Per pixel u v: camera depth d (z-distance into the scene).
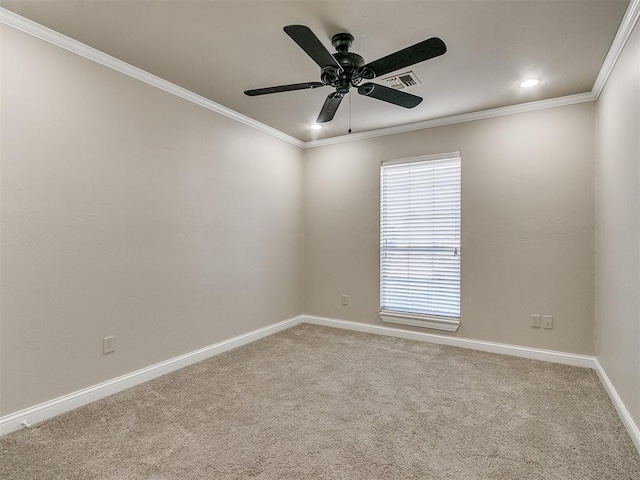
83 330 2.40
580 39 2.23
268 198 4.12
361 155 4.28
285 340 3.90
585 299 3.10
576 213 3.13
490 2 1.89
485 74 2.70
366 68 2.03
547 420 2.19
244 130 3.77
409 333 3.96
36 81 2.15
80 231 2.38
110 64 2.53
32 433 2.03
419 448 1.91
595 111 3.04
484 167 3.53
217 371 3.00
